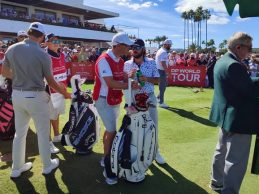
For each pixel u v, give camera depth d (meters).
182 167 4.45
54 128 5.34
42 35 3.77
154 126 3.79
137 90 3.99
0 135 5.45
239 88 3.00
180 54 19.62
